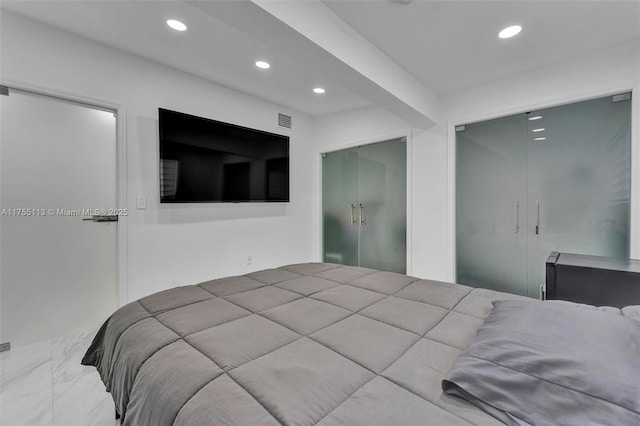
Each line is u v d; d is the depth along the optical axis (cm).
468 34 205
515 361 71
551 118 248
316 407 67
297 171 409
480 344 83
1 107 203
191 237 294
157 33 217
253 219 354
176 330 108
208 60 259
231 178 321
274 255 379
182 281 287
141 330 110
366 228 382
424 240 325
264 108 360
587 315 86
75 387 169
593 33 202
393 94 241
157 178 269
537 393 64
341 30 188
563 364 67
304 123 418
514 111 264
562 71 239
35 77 207
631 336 77
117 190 249
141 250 260
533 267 260
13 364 193
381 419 63
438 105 309
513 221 271
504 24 194
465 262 301
